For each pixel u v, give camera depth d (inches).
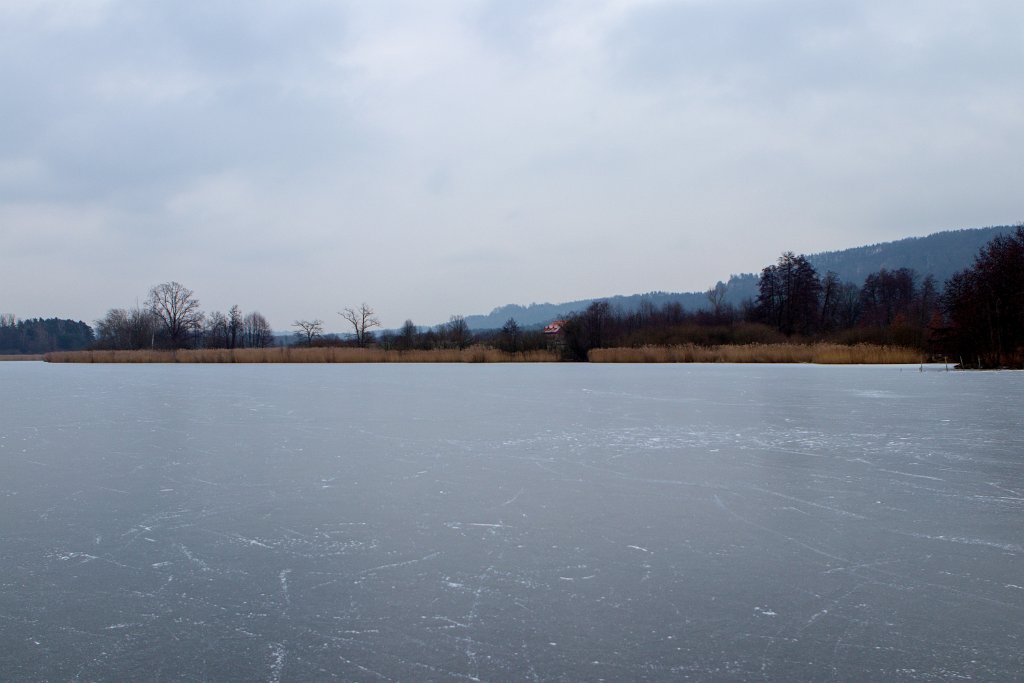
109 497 319.9
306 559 233.6
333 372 1328.7
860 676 153.7
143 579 217.0
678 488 329.7
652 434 494.3
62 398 804.6
